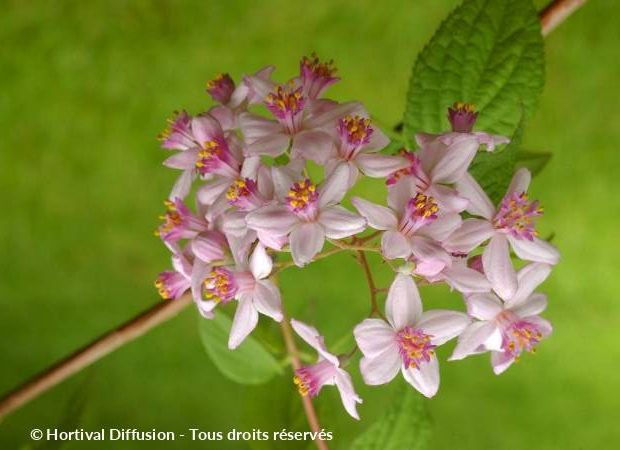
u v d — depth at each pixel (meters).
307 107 0.26
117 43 0.55
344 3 0.53
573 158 0.52
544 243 0.26
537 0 0.48
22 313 0.57
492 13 0.27
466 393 0.54
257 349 0.29
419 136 0.26
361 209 0.25
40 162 0.56
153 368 0.55
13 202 0.56
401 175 0.25
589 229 0.53
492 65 0.27
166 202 0.27
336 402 0.34
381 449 0.29
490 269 0.25
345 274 0.52
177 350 0.55
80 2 0.54
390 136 0.28
